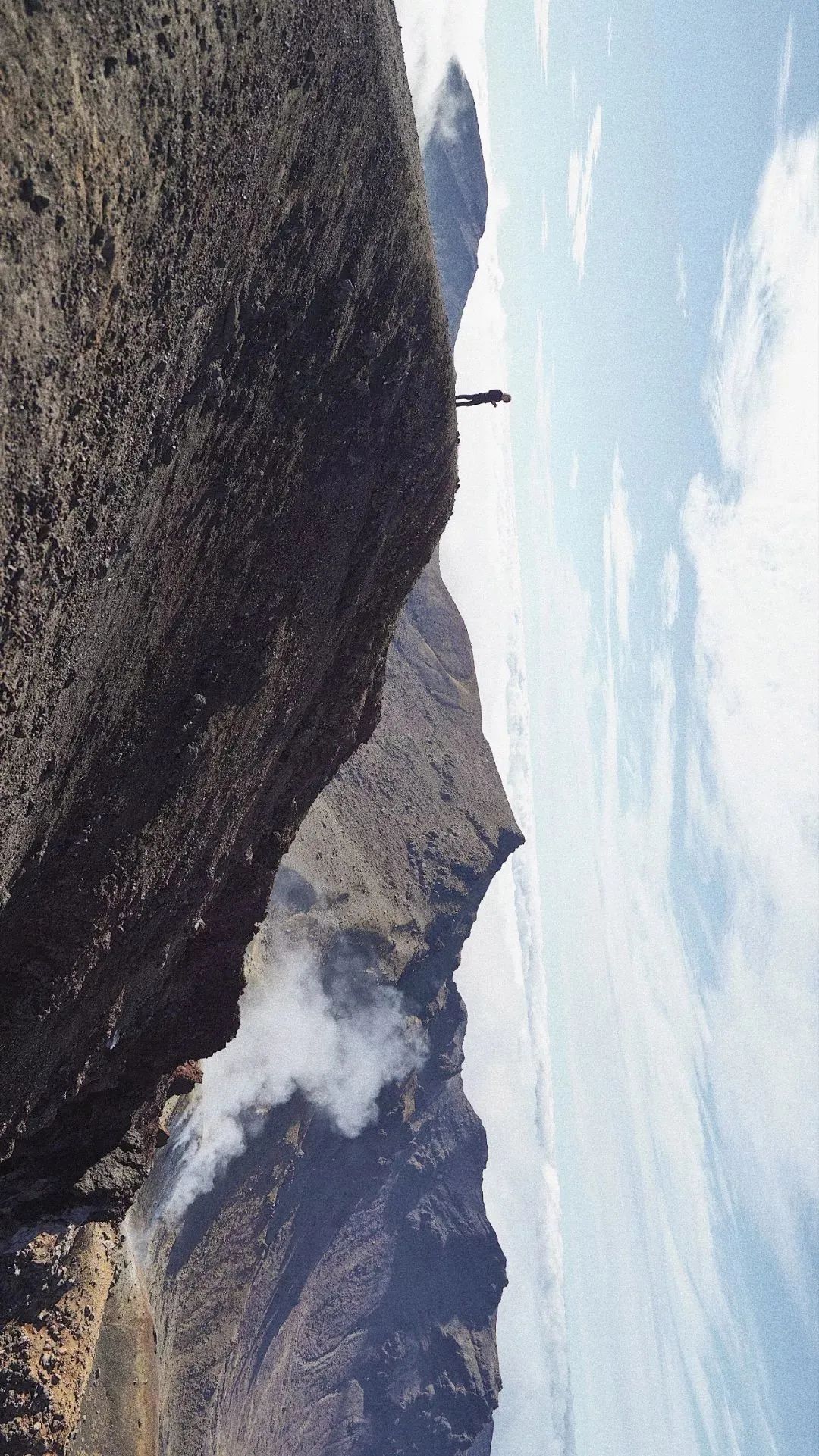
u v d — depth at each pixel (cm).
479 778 8212
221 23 771
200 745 1212
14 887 909
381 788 7219
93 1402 2986
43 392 641
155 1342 3878
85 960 1112
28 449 643
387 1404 10162
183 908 1451
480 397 1716
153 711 1089
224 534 1105
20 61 543
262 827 1753
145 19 661
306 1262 8106
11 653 701
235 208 885
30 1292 1870
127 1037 1518
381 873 6650
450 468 1706
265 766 1574
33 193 570
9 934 965
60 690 817
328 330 1178
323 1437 9600
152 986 1512
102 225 660
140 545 902
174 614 1055
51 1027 1107
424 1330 10575
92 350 697
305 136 1001
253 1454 7919
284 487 1214
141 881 1202
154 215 736
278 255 1016
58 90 580
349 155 1123
